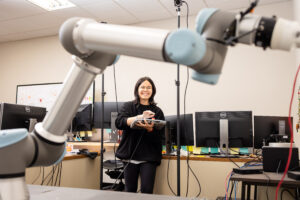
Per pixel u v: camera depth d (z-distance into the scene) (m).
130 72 4.17
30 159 0.47
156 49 0.38
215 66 0.40
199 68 0.40
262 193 1.87
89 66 0.47
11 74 4.94
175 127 2.46
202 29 0.43
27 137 0.46
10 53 5.00
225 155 2.29
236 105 3.64
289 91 3.42
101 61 0.48
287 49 0.40
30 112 1.84
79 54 0.46
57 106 0.47
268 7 3.50
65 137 0.51
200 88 3.81
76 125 3.19
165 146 2.41
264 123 2.32
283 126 2.31
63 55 4.59
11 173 0.44
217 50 0.41
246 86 3.62
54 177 2.33
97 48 0.44
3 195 0.43
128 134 2.15
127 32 0.40
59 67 4.59
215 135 2.32
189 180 2.19
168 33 0.39
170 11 3.73
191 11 3.71
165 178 2.25
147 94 2.27
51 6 3.67
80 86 0.47
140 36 0.39
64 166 2.40
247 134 2.28
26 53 4.87
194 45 0.36
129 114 2.21
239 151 2.36
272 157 1.56
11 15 3.82
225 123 2.28
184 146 2.51
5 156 0.44
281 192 1.81
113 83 4.23
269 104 3.50
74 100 0.48
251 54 3.63
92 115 3.23
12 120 1.70
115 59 0.50
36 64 4.77
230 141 2.31
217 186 2.11
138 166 2.12
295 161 1.55
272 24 0.40
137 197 0.74
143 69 4.11
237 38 0.41
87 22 0.45
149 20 4.07
